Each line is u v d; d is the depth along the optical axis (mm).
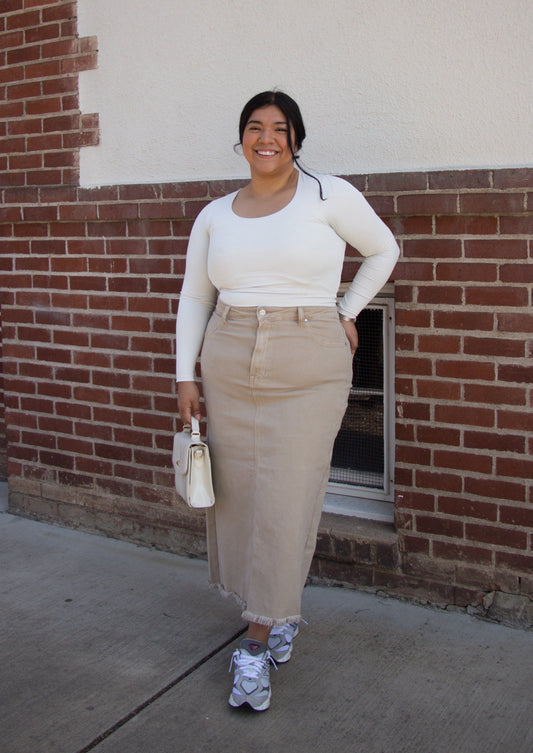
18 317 4223
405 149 3096
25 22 3934
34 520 4340
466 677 2730
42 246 4066
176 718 2553
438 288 3064
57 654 2945
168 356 3756
